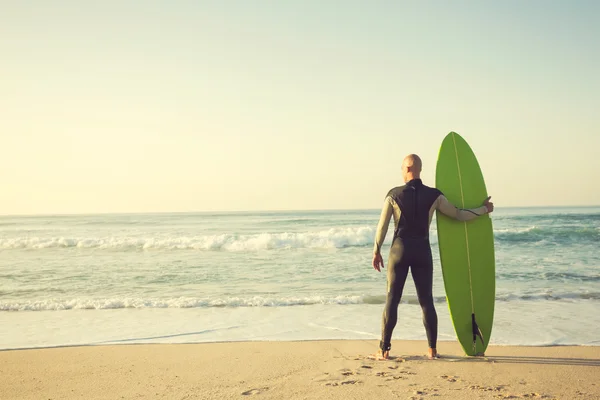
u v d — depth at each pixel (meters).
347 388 2.90
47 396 2.89
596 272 9.59
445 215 3.95
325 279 9.34
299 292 7.92
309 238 15.95
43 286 8.84
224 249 15.63
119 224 39.25
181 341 4.62
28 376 3.37
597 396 2.71
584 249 13.98
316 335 4.82
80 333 5.08
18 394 2.94
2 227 35.09
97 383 3.15
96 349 4.28
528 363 3.54
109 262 12.46
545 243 15.59
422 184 3.73
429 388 2.88
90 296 7.79
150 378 3.25
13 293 8.12
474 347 3.83
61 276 10.07
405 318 5.68
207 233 24.77
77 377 3.32
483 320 3.89
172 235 23.50
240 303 6.83
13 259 13.34
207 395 2.82
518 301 6.72
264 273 10.23
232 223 37.50
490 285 3.96
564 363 3.54
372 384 2.98
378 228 3.75
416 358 3.72
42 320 5.85
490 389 2.85
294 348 4.19
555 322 5.31
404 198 3.64
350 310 6.28
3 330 5.27
